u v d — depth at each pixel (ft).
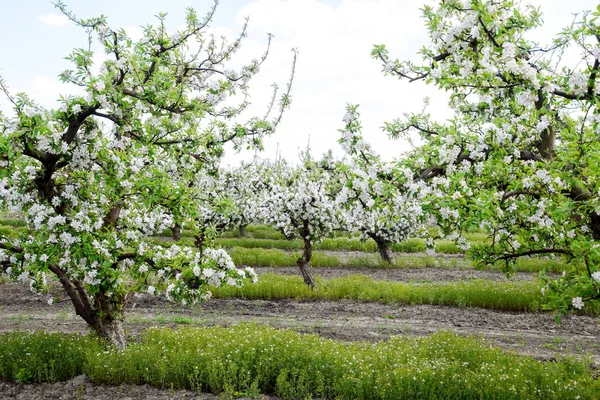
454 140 22.38
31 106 20.49
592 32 17.65
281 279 51.13
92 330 28.71
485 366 23.91
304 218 47.85
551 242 23.43
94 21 25.18
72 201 23.31
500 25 19.26
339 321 38.04
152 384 23.75
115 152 24.88
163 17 29.14
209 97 30.91
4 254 24.48
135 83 25.13
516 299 42.29
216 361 23.73
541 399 20.42
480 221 20.22
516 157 23.79
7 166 20.16
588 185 21.44
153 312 40.24
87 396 22.47
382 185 19.61
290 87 34.27
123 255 25.53
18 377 23.65
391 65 23.80
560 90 19.26
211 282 25.11
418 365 23.81
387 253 67.46
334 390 22.13
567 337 34.12
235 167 94.12
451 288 46.47
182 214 26.84
